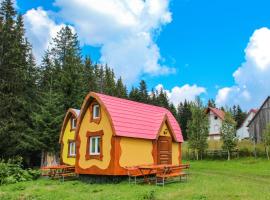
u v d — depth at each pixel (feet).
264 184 71.00
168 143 91.97
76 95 148.77
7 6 133.69
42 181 82.53
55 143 130.11
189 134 175.11
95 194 59.00
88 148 84.02
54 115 131.85
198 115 174.50
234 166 127.95
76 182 79.77
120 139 77.77
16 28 134.00
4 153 124.77
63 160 117.80
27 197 58.54
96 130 82.43
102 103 80.43
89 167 82.33
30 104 133.28
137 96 307.99
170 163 91.40
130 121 82.07
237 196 53.16
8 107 122.93
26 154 133.59
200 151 172.55
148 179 75.51
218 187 63.62
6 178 80.64
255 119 188.75
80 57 184.96
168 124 91.91
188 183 70.85
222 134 166.30
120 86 295.28
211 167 127.13
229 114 167.63
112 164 76.23
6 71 126.62
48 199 56.18
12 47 128.06
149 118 89.25
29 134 127.24
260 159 147.54
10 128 122.52
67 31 185.78
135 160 80.33
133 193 56.95
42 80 171.53
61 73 157.99
